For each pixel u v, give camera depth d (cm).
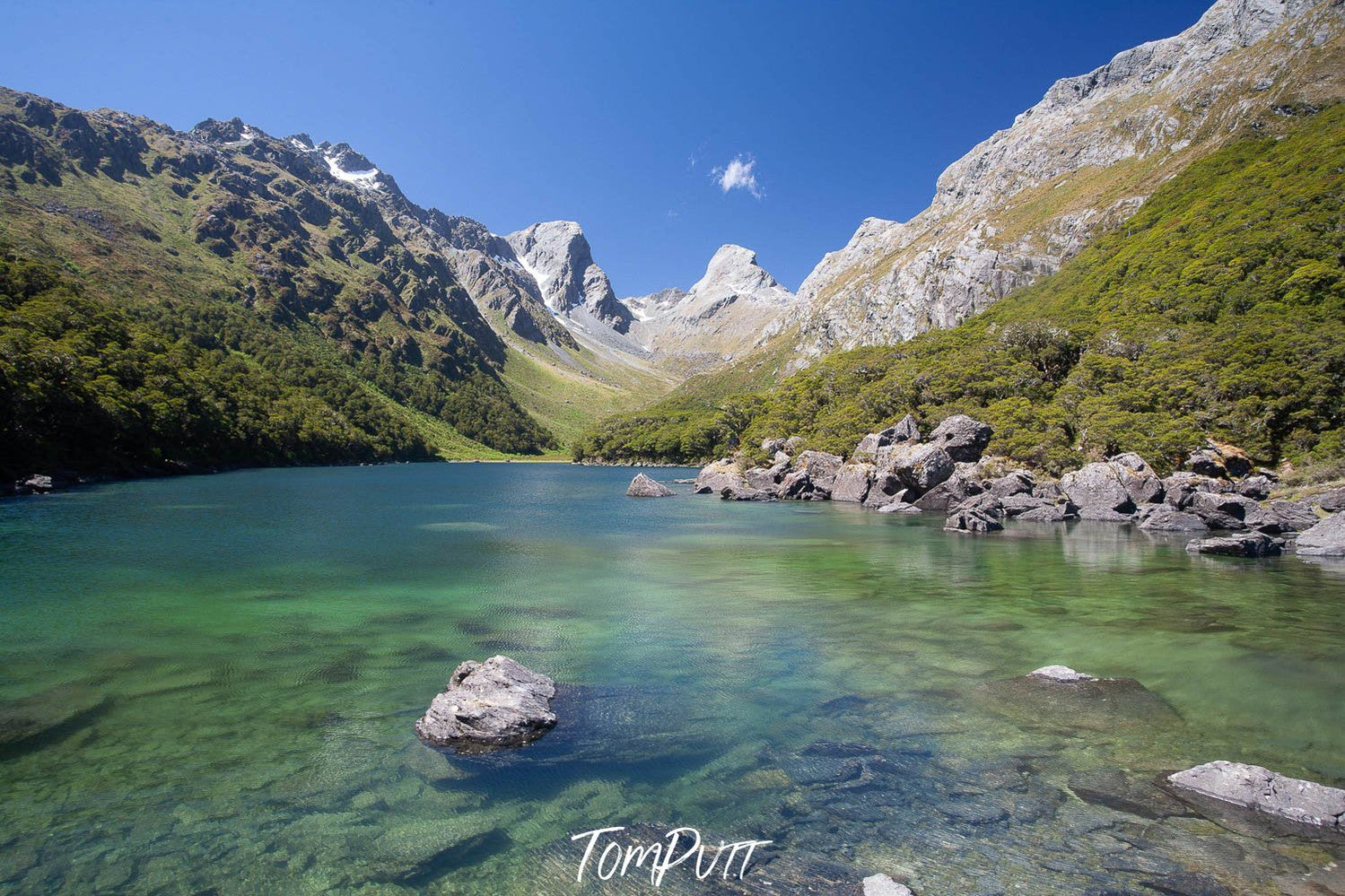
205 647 1992
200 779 1174
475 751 1290
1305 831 988
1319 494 4969
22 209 19750
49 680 1686
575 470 17788
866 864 925
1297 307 7269
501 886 887
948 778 1172
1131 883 874
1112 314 9544
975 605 2581
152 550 3734
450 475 13888
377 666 1820
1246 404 6156
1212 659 1856
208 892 870
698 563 3578
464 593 2803
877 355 13175
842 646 2027
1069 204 19838
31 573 3048
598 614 2438
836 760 1247
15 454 7562
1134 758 1245
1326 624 2233
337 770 1206
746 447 12306
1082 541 4384
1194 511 5003
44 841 980
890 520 5844
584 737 1355
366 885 888
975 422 7562
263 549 3862
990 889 867
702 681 1706
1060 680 1655
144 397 10231
